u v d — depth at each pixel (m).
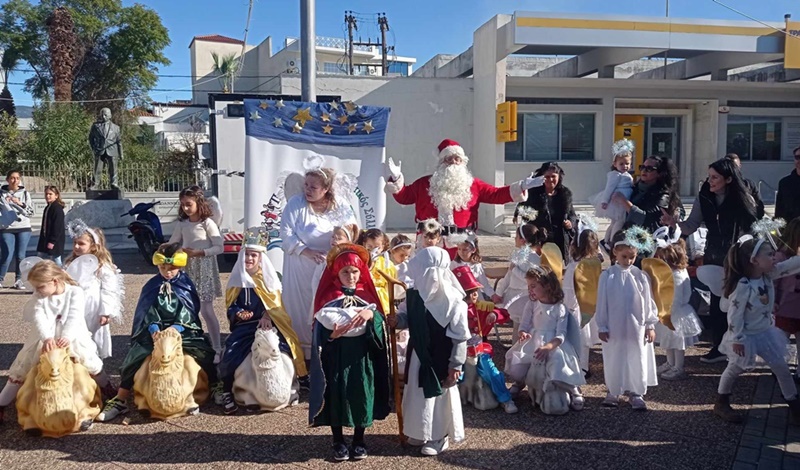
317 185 5.06
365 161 6.23
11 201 9.12
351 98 15.59
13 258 10.34
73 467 3.86
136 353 4.66
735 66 16.62
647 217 6.34
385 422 4.55
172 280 4.93
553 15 13.74
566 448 4.11
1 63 30.86
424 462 3.93
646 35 14.04
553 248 5.78
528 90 16.62
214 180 10.37
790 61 14.45
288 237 5.05
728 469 3.80
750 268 4.48
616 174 6.77
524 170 16.91
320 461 3.93
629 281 4.79
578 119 17.14
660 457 3.97
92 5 30.56
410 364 4.03
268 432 4.36
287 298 5.31
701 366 5.77
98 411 4.51
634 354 4.73
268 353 4.56
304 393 5.07
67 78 24.64
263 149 6.01
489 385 4.77
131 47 30.88
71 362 4.35
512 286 5.79
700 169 18.14
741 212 5.75
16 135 20.11
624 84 16.72
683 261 5.50
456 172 6.07
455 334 3.81
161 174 16.72
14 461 3.94
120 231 14.32
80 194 15.09
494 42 14.68
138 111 31.48
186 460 3.95
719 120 17.61
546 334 4.72
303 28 7.43
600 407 4.83
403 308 4.26
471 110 16.22
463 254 5.64
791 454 3.99
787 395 4.42
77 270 5.05
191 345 4.82
